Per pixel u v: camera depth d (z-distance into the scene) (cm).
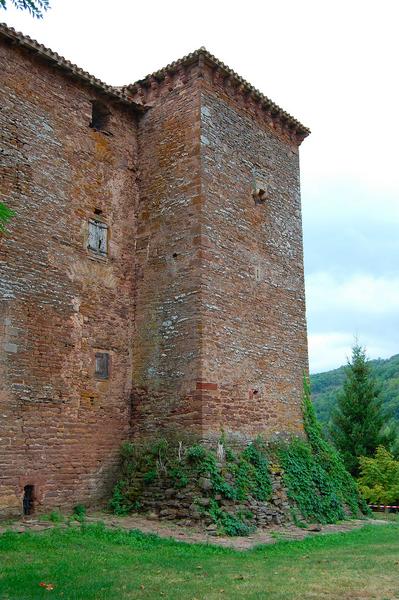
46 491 1127
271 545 1014
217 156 1391
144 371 1327
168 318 1313
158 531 1041
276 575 775
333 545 1073
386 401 4762
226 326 1324
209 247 1316
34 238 1183
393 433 2733
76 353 1231
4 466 1059
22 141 1192
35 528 985
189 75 1396
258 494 1234
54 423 1163
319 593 680
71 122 1308
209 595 657
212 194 1354
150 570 770
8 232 1134
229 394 1295
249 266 1433
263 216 1516
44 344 1168
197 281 1280
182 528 1077
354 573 800
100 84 1354
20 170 1179
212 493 1139
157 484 1189
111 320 1323
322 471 1470
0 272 1109
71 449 1188
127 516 1169
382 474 2231
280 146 1636
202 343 1249
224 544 980
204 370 1241
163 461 1209
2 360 1088
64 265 1236
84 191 1311
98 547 882
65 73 1302
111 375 1302
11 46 1202
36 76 1247
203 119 1365
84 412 1228
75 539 917
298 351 1559
